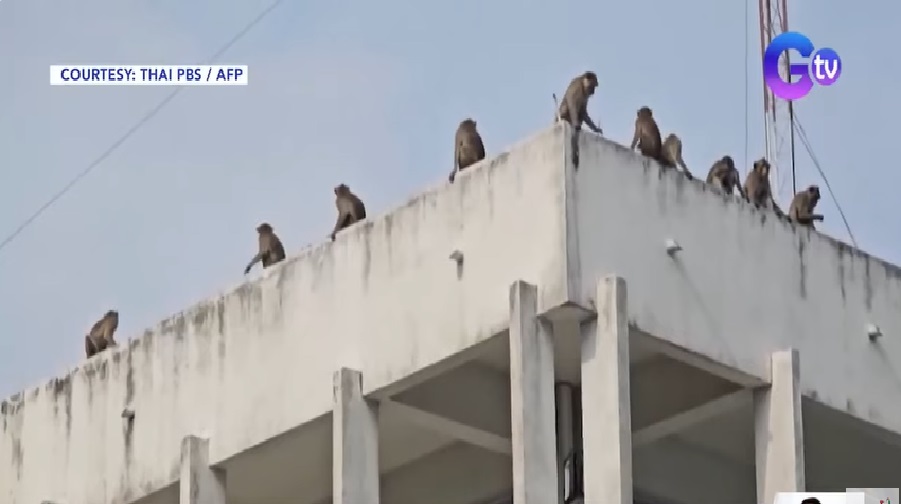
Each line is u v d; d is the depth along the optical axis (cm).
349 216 4603
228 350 4731
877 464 4909
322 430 4553
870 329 4719
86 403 5025
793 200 4728
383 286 4459
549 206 4222
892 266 4822
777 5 5303
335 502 4375
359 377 4441
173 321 4869
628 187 4319
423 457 4778
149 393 4878
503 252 4272
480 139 4438
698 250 4416
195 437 4700
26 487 5119
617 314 4166
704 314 4394
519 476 4097
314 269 4600
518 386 4134
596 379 4162
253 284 4716
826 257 4681
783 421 4456
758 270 4528
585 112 4350
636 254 4297
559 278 4172
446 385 4491
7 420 5209
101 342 5138
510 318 4181
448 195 4391
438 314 4353
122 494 4875
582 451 4388
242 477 4772
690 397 4550
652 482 4697
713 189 4484
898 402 4744
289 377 4591
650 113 4444
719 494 4819
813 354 4594
